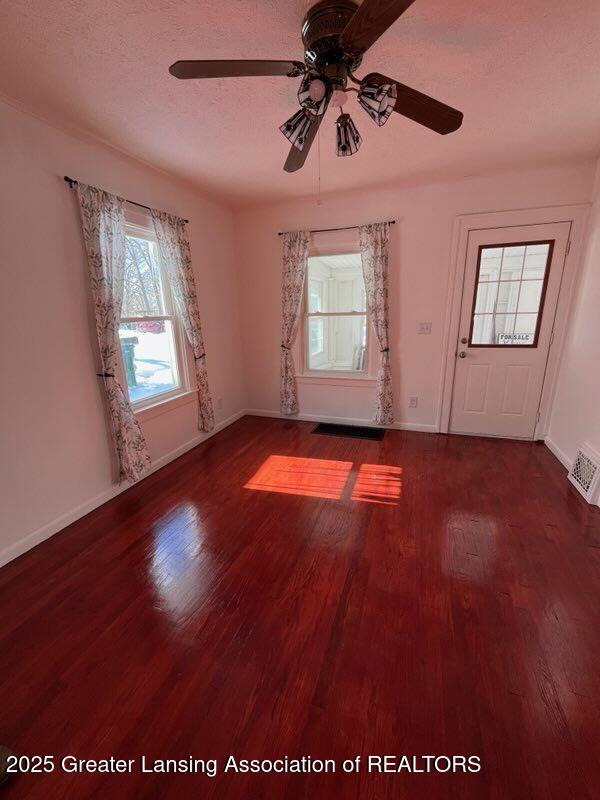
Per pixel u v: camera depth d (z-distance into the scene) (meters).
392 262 3.51
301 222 3.72
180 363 3.29
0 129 1.79
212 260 3.64
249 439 3.69
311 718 1.16
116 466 2.59
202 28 1.39
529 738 1.09
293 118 1.43
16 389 1.93
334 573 1.80
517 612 1.55
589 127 2.23
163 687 1.27
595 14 1.34
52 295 2.10
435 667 1.32
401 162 2.74
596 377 2.54
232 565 1.88
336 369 4.21
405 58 1.59
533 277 3.15
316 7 1.23
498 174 3.02
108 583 1.77
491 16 1.35
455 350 3.52
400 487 2.66
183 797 0.98
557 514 2.29
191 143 2.34
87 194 2.20
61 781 1.02
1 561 1.89
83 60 1.55
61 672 1.33
